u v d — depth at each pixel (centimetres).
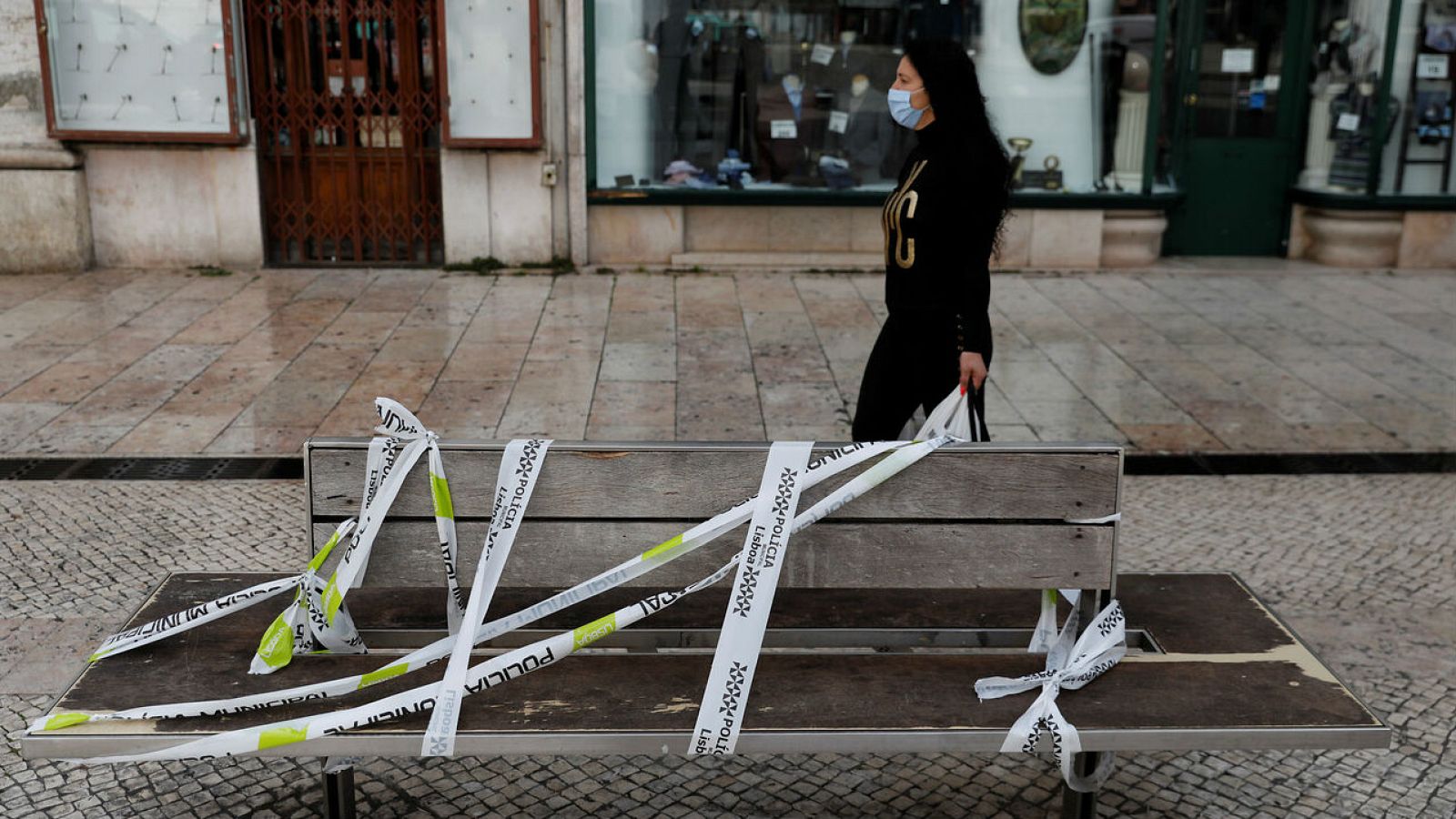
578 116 936
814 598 329
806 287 923
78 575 445
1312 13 1002
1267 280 971
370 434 602
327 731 250
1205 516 522
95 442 586
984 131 372
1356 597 444
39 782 320
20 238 915
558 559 281
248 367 707
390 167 957
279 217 962
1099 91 971
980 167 367
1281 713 262
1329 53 1004
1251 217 1051
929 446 280
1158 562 473
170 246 946
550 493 279
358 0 925
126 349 738
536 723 254
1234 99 1023
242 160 932
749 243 991
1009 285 944
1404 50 974
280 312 825
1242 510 530
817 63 947
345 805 292
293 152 947
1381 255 1020
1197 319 851
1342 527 511
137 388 667
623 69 939
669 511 280
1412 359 766
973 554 284
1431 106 988
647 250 978
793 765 336
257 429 609
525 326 802
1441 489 558
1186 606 315
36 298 852
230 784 321
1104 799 321
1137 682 274
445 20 899
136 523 495
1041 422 640
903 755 342
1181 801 321
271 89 934
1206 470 578
